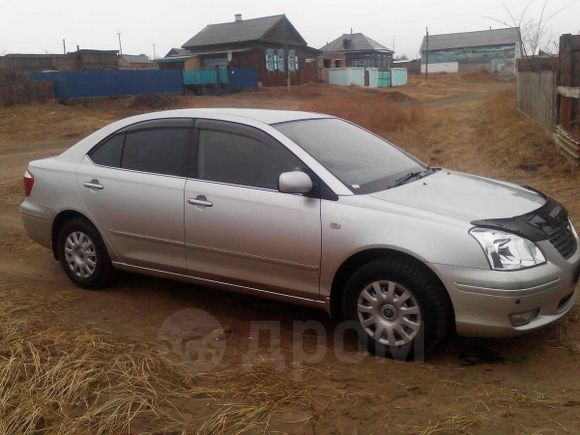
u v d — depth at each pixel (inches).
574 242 170.6
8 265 251.0
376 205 160.9
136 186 198.1
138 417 134.6
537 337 172.2
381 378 152.0
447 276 149.3
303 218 166.7
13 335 174.1
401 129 689.6
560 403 137.3
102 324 187.9
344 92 1656.0
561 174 394.0
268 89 1732.3
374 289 161.2
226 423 132.0
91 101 1258.6
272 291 177.3
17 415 133.5
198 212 184.1
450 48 2974.9
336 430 129.4
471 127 721.6
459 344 169.5
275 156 177.6
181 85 1521.9
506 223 153.2
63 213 218.2
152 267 200.2
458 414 133.7
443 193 170.9
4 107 1087.0
